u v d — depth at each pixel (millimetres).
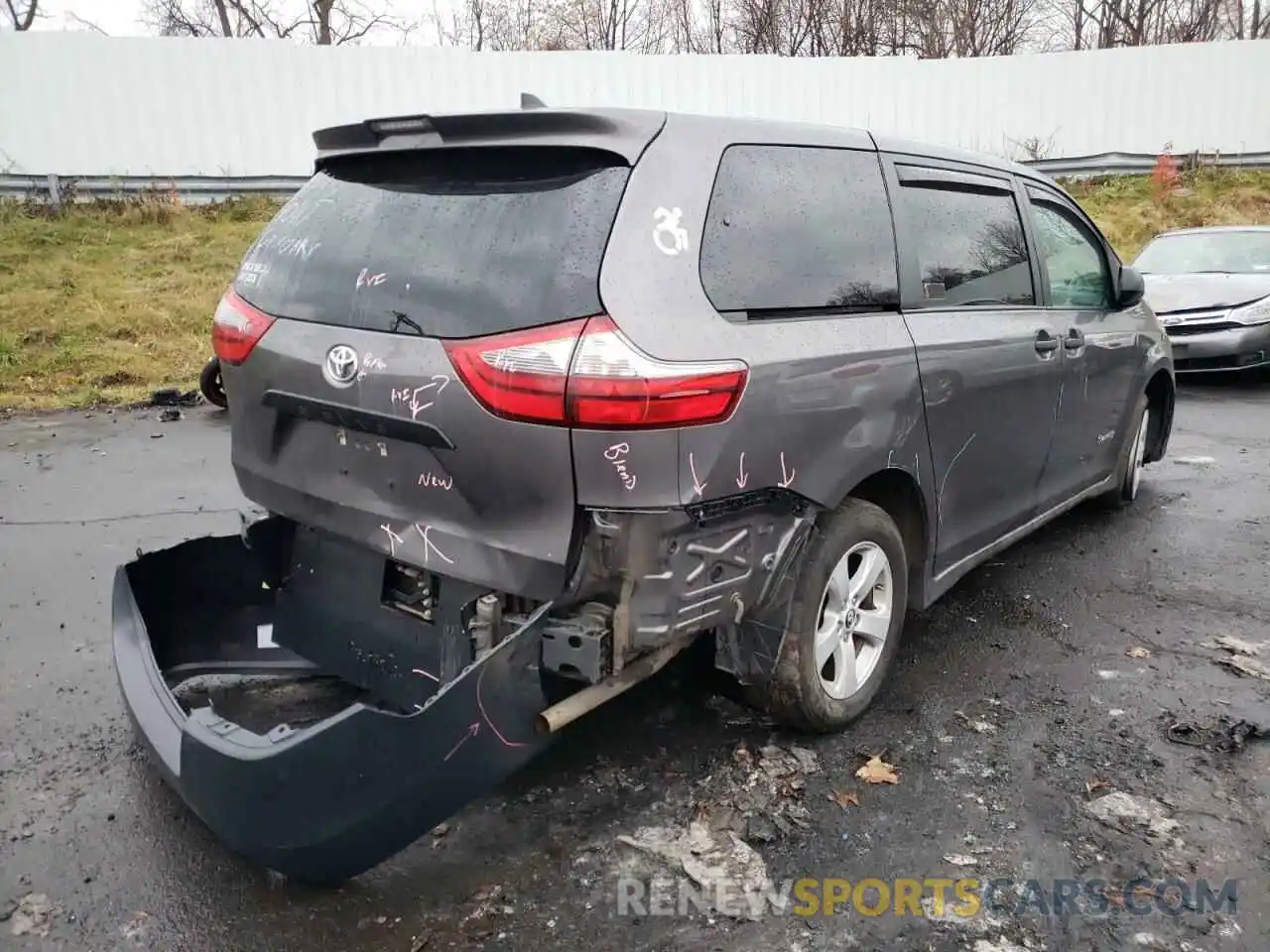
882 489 3500
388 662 2926
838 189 3205
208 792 2424
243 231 14172
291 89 15242
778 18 23547
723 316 2635
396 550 2697
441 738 2340
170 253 13164
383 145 2867
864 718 3486
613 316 2377
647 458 2400
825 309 3023
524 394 2363
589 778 3084
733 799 2986
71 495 6125
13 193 14047
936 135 17766
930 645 4117
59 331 10570
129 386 9461
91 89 14383
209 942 2422
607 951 2391
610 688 2615
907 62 17250
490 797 2984
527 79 15969
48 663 3852
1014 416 4055
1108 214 16812
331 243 2881
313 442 2873
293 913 2521
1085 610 4488
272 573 3285
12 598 4492
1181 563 5074
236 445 3191
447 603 2727
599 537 2447
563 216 2492
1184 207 16859
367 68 15469
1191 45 17672
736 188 2811
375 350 2607
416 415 2525
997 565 5062
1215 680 3791
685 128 2709
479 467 2469
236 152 15242
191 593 3355
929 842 2803
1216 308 9789
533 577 2461
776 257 2877
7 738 3309
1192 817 2924
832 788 3049
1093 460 5176
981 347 3707
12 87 14047
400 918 2504
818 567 3070
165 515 5750
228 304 3154
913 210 3531
